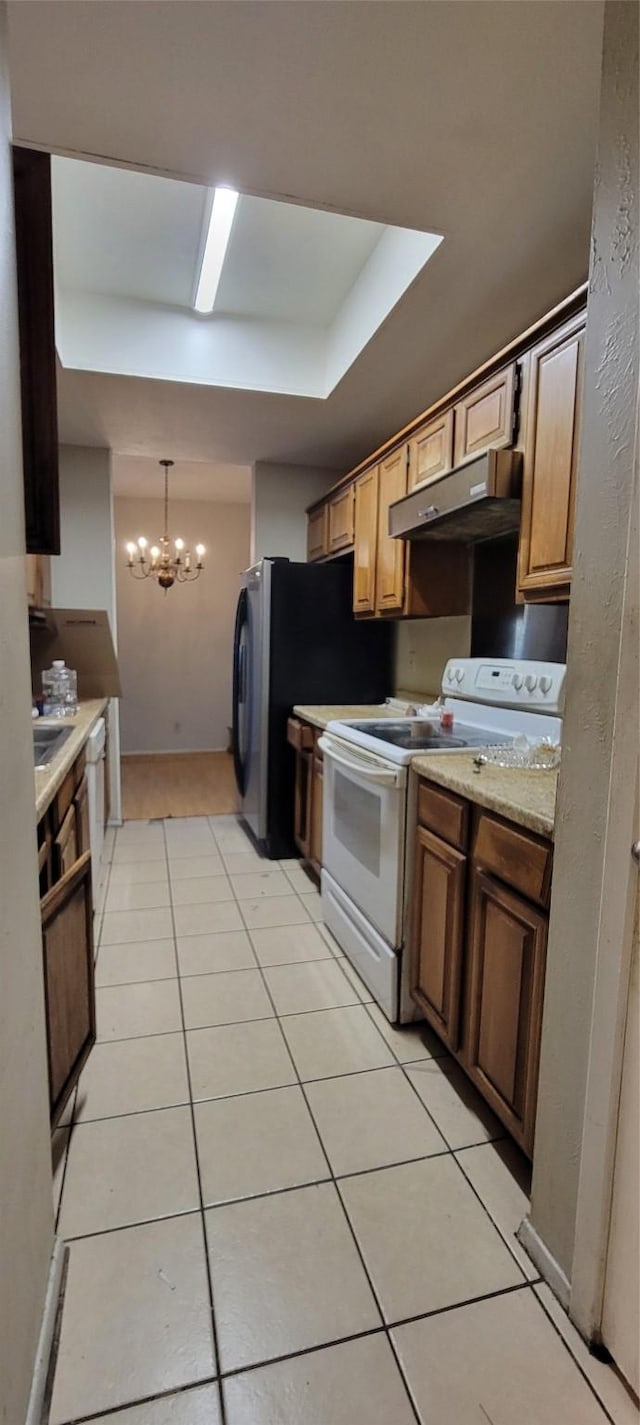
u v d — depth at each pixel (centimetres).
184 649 633
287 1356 102
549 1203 114
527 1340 105
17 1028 86
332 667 343
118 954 232
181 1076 167
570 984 107
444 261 183
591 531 100
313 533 394
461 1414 94
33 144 144
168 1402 95
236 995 205
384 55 119
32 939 96
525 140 139
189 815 424
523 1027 129
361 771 200
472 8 109
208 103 131
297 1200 130
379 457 288
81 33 115
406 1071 170
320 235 216
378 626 349
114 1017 193
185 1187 133
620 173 91
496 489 178
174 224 212
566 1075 109
